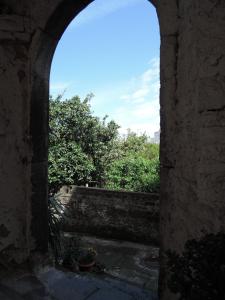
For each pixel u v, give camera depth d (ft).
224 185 5.45
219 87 5.60
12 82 10.78
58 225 14.12
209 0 5.76
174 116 8.09
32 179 11.13
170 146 8.25
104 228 28.50
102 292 9.84
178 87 7.87
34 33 10.75
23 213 11.10
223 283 4.24
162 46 8.25
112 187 33.04
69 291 9.80
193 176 6.54
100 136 35.78
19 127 10.94
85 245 26.22
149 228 26.78
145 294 9.87
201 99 5.89
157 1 8.34
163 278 8.75
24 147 11.04
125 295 9.68
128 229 27.58
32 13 10.72
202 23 5.91
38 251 11.41
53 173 31.24
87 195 29.12
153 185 31.63
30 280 10.37
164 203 8.59
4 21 10.59
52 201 14.53
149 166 33.50
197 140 6.21
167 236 8.50
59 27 11.06
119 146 39.32
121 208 27.86
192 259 4.68
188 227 6.92
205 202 5.84
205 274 4.38
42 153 11.49
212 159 5.68
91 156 34.73
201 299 4.24
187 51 6.94
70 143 32.45
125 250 25.21
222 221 5.37
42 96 11.37
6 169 10.77
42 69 11.25
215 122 5.64
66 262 15.88
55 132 32.37
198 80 6.00
